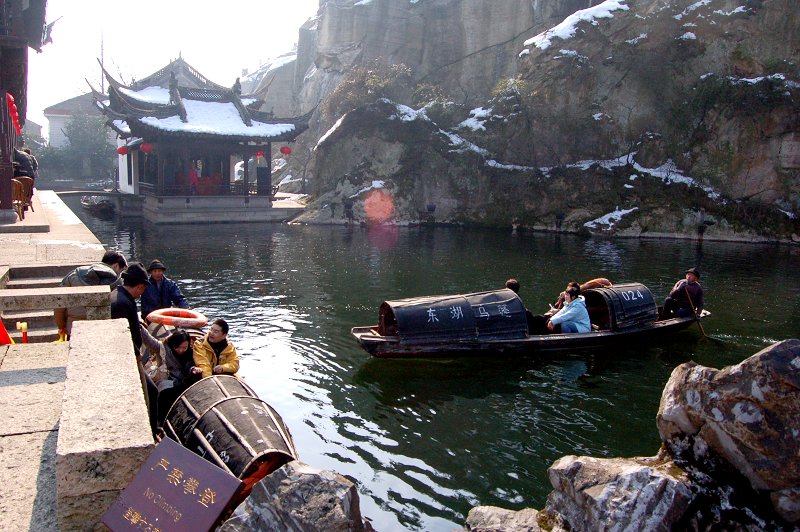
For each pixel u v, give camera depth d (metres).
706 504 3.74
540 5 45.94
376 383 9.91
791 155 32.81
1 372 5.47
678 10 36.06
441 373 10.40
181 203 35.41
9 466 4.07
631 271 20.88
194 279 18.22
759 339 12.58
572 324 11.85
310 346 11.76
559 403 9.20
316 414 8.72
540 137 37.28
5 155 15.85
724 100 33.84
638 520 3.63
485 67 48.31
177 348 6.80
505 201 36.69
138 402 4.08
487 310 10.97
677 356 11.39
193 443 5.36
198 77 47.22
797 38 34.31
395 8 50.84
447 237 30.64
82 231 15.12
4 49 16.69
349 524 3.38
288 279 18.42
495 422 8.49
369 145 39.12
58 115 73.19
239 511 3.57
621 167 35.38
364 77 43.38
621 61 36.47
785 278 20.00
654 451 7.73
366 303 15.40
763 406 3.65
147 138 35.38
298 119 38.50
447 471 7.18
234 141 36.62
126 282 6.56
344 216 36.94
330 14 53.91
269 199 37.97
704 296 17.05
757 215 31.80
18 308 6.80
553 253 25.05
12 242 12.88
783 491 3.63
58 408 4.82
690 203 32.84
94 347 5.04
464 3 48.69
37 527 3.56
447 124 39.69
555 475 4.19
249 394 5.95
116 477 3.58
